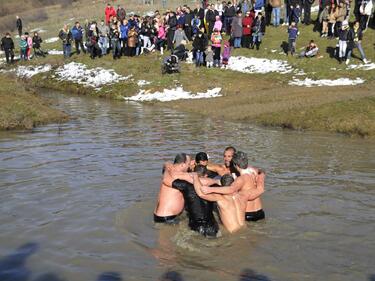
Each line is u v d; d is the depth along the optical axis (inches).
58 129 662.5
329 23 1153.4
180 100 930.7
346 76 963.3
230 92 954.7
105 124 704.4
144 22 1224.2
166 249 282.5
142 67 1124.5
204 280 246.1
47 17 2170.3
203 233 300.5
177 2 1898.4
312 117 700.7
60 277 249.3
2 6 2603.3
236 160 328.5
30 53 1393.9
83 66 1198.9
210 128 676.7
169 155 510.3
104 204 358.0
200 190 306.0
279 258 271.9
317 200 368.5
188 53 1166.3
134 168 456.4
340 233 307.0
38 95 979.9
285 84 967.0
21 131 648.4
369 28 1176.2
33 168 456.1
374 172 447.8
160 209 322.0
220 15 1262.3
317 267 261.6
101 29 1255.5
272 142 584.7
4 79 1015.0
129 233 305.4
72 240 294.2
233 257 272.7
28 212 341.1
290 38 1103.6
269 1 1278.3
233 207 313.3
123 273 253.1
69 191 387.5
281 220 328.5
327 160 493.7
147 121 732.7
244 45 1203.2
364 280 248.1
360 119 667.4
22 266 261.4
